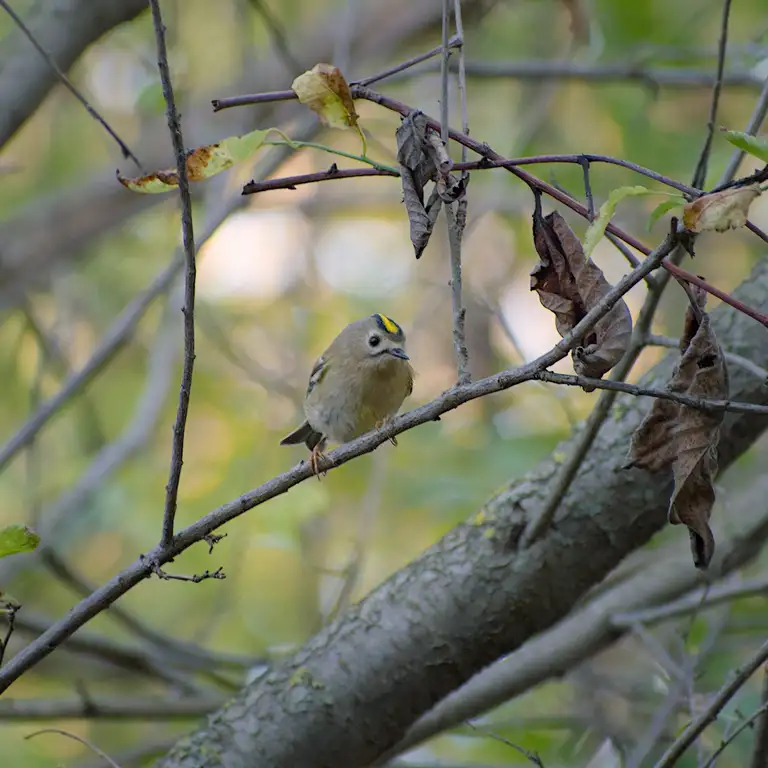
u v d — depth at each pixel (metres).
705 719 6.48
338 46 10.48
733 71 12.53
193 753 7.57
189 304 5.37
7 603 5.81
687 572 10.35
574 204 5.41
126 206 15.89
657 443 5.79
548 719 10.45
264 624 14.23
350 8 10.72
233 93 14.74
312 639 7.91
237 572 12.51
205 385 15.29
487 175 15.52
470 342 15.75
